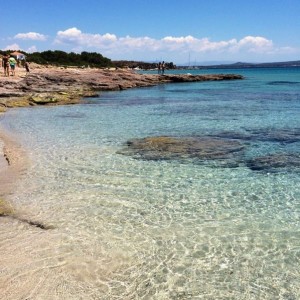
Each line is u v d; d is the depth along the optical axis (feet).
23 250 23.84
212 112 83.35
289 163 42.39
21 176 38.40
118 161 43.52
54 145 51.60
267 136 56.18
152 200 32.17
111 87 151.43
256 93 132.57
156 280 20.94
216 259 23.02
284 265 22.35
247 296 19.63
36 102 100.58
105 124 68.69
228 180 37.11
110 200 32.14
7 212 29.53
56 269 21.80
